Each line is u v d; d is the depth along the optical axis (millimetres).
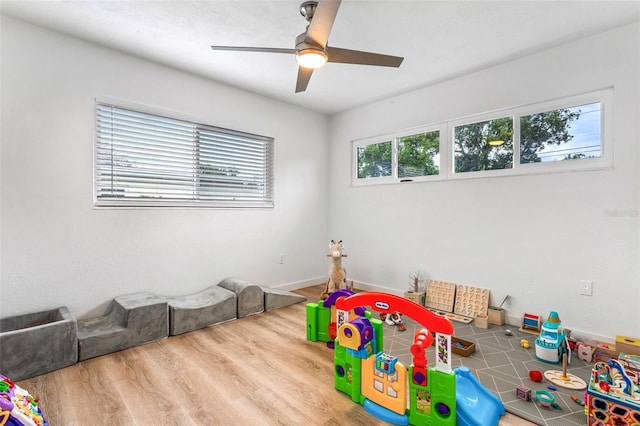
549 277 2629
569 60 2504
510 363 2111
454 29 2305
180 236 3029
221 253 3344
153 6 2049
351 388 1717
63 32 2363
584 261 2463
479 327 2770
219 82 3301
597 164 2418
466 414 1437
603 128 2391
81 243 2469
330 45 2506
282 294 3350
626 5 2031
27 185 2238
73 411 1595
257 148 3717
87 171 2492
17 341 1859
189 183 3131
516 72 2775
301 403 1671
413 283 3473
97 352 2174
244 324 2838
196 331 2660
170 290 2959
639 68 2219
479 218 3035
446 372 1440
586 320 2453
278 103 3861
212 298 2910
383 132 3826
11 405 1167
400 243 3670
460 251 3168
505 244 2869
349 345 1646
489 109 2939
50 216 2330
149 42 2510
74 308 2434
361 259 4094
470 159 3139
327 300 2420
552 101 2623
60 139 2369
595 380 1457
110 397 1713
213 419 1540
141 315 2387
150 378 1908
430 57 2732
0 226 2143
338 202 4379
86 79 2484
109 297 2600
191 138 3141
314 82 3295
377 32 2336
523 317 2709
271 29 2324
